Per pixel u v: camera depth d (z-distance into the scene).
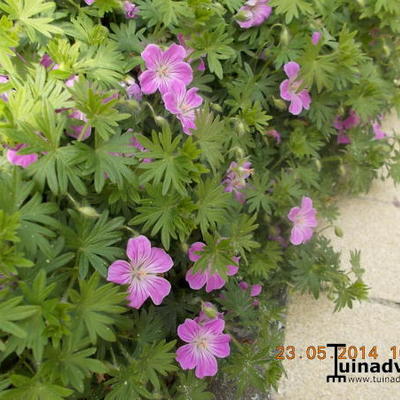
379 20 0.39
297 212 0.33
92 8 0.29
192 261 0.28
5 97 0.22
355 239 0.41
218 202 0.25
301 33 0.33
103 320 0.20
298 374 0.34
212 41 0.29
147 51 0.26
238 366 0.28
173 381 0.30
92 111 0.22
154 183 0.23
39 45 0.26
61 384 0.21
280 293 0.36
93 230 0.22
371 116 0.38
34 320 0.19
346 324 0.37
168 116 0.28
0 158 0.21
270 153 0.34
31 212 0.20
